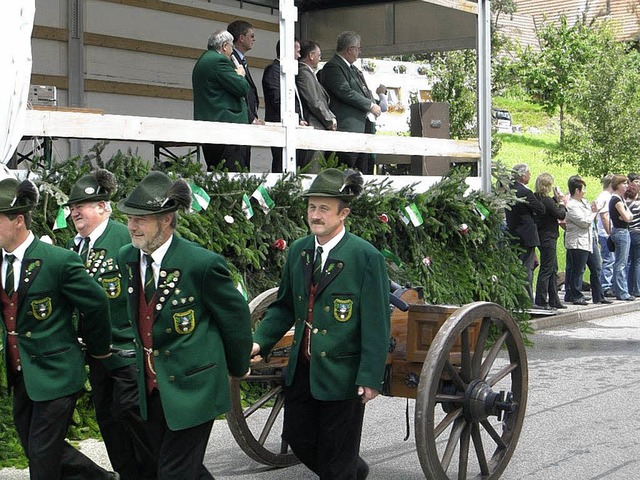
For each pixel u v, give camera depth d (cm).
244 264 825
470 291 1050
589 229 1445
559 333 1239
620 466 624
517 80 2975
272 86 969
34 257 479
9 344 484
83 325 495
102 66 1112
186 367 438
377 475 610
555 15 4284
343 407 494
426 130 1114
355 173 498
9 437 649
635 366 991
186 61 1210
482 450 571
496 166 1170
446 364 536
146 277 447
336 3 1335
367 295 489
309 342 503
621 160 2127
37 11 1042
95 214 566
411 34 1281
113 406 530
